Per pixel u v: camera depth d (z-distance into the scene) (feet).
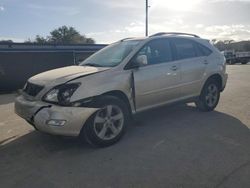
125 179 12.53
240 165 13.44
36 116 15.10
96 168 13.71
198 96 22.52
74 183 12.37
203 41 23.38
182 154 14.97
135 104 17.90
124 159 14.61
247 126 19.56
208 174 12.67
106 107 16.14
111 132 16.61
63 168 13.87
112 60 18.13
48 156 15.37
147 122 21.04
